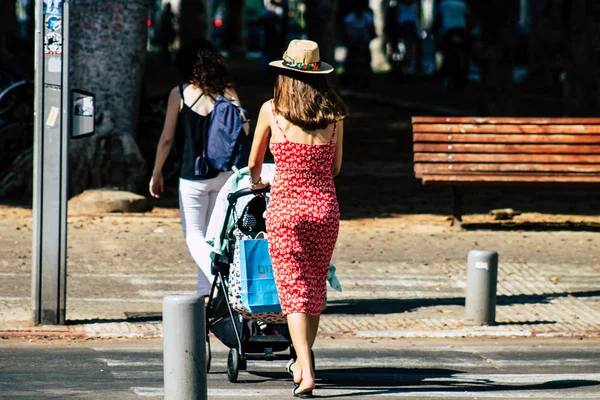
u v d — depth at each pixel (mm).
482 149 29953
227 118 19359
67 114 18734
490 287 20375
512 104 50281
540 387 16078
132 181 33406
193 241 19516
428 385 16125
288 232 14656
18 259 24672
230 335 16000
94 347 18266
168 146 19766
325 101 14656
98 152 33094
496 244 28078
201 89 19453
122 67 33562
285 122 14719
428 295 22734
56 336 18781
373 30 80500
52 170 18922
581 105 38781
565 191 37500
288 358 17938
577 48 38688
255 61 117000
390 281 23859
